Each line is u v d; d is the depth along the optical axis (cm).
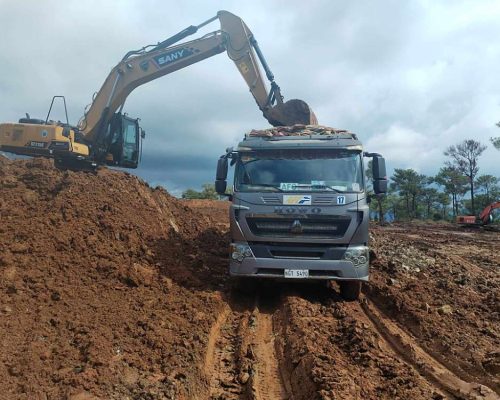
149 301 693
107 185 1149
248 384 493
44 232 818
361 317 739
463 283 991
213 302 736
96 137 1432
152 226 1077
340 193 781
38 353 487
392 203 6366
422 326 665
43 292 646
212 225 1527
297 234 775
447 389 470
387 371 502
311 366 500
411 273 1079
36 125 1305
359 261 771
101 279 745
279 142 834
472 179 4934
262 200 788
